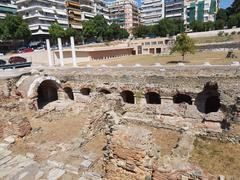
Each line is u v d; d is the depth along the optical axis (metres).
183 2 109.62
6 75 26.53
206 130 14.66
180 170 6.77
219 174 9.93
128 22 124.00
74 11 86.25
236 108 13.86
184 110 17.53
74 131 15.03
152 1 126.50
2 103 20.41
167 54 49.88
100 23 76.25
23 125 13.66
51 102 27.06
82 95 27.09
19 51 55.28
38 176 9.38
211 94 20.42
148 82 23.33
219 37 56.47
